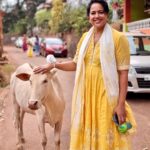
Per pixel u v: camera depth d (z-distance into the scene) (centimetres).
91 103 455
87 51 459
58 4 3862
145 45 1280
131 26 2089
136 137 773
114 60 448
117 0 2448
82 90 460
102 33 452
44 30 5356
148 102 1141
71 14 3459
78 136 463
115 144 452
